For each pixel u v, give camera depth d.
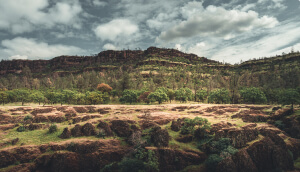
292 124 43.38
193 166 33.75
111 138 44.22
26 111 63.62
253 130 40.34
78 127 46.69
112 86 164.12
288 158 32.16
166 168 33.34
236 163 30.64
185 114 66.56
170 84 182.00
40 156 35.34
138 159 34.06
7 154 34.69
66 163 33.66
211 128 45.59
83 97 99.25
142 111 69.69
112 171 32.38
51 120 57.12
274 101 98.38
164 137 39.12
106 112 67.31
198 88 179.62
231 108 72.94
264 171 31.59
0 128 46.94
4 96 85.81
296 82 134.88
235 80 198.00
